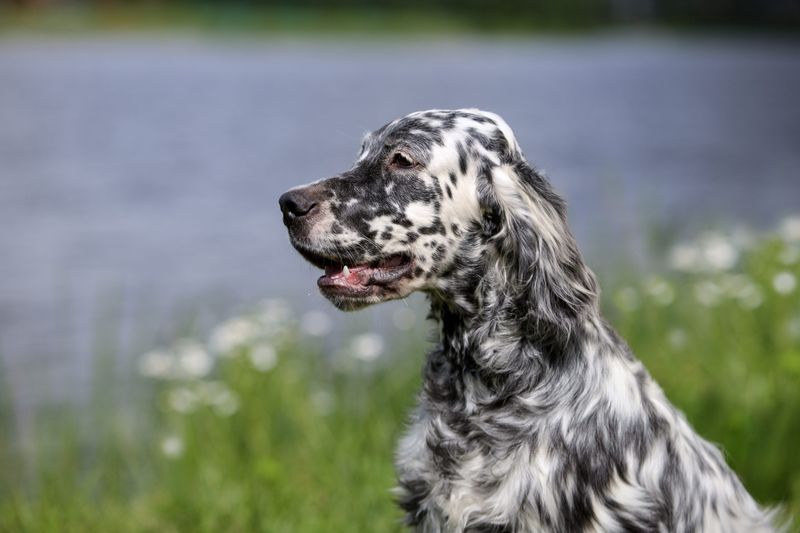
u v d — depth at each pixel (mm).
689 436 5211
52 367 10664
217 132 34094
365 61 73562
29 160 27484
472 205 5270
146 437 8703
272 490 7164
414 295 11617
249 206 20719
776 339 8922
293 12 106188
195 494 7406
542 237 5125
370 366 9594
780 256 9367
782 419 7484
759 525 5164
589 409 4988
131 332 11867
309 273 14711
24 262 15656
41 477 7793
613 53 94375
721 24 128750
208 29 101188
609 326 5312
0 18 94250
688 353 9070
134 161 27359
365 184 5391
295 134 33188
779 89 57531
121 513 7387
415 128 5398
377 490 7090
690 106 46938
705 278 10695
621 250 12945
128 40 90562
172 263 15570
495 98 46625
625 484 4910
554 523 4891
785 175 24609
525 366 5102
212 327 11930
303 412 8391
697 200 20656
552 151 29750
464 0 113562
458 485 5055
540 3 120000
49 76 56156
